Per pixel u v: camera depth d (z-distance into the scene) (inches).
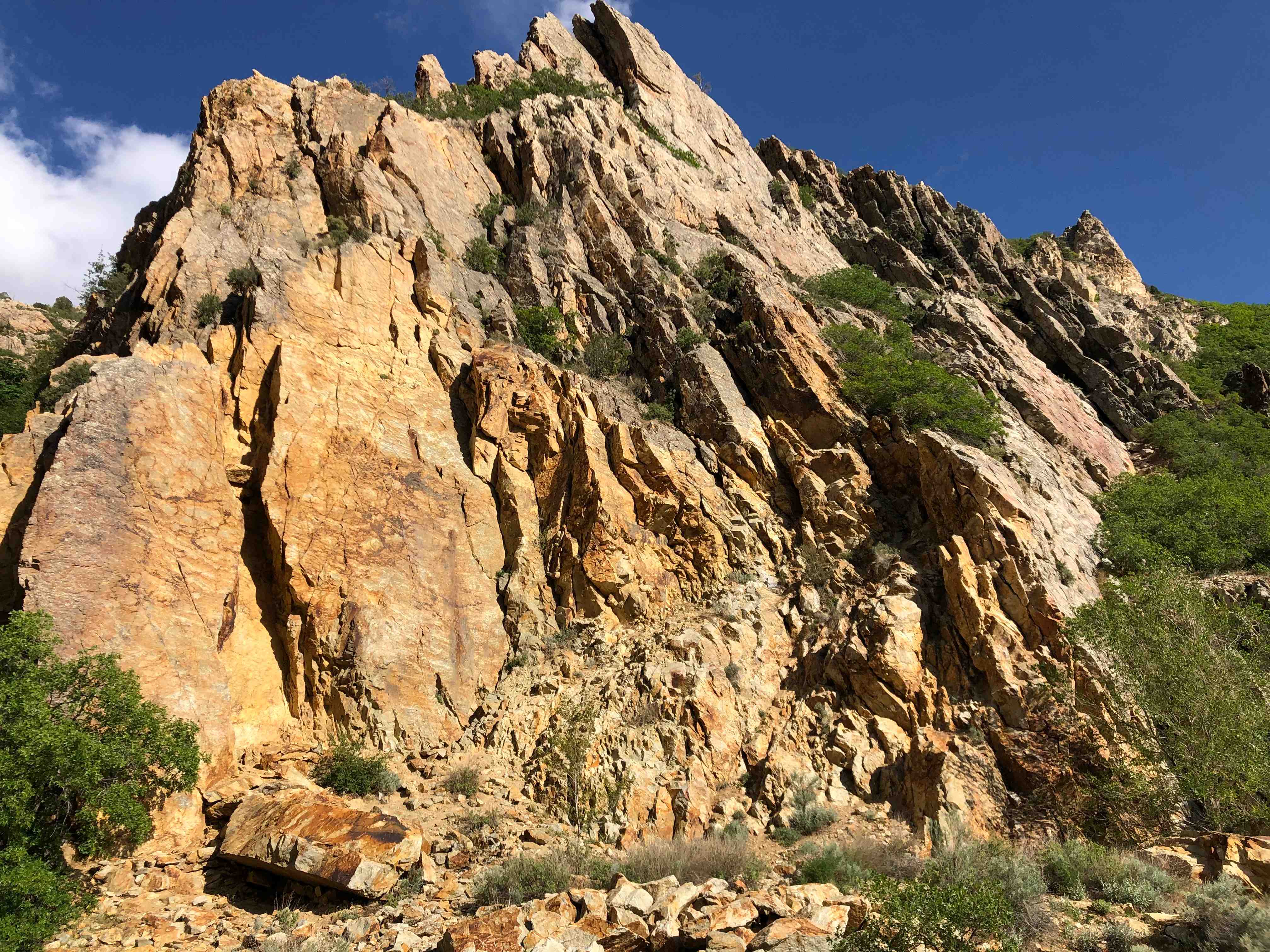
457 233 1344.7
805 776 789.2
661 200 1574.8
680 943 477.7
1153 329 2124.8
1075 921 516.4
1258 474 1305.4
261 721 799.1
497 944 490.0
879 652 853.2
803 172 2182.6
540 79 1852.9
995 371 1327.5
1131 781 724.0
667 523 1042.7
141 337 1013.2
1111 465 1296.8
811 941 446.6
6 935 489.1
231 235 1131.9
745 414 1173.7
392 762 788.6
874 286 1582.2
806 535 1055.0
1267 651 808.3
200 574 814.5
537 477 1066.7
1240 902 471.2
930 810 730.2
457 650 903.1
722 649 907.4
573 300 1290.6
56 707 589.3
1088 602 916.6
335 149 1284.4
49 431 855.7
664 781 774.5
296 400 946.7
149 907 581.6
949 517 991.6
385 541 924.0
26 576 701.3
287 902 590.2
